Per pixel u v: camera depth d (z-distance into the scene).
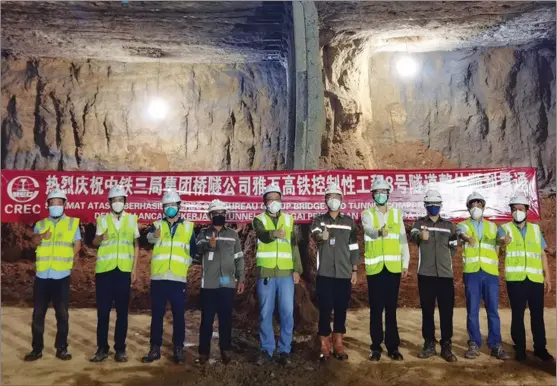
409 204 8.50
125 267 6.24
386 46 12.03
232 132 12.92
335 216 6.37
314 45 9.19
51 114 12.71
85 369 5.89
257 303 8.18
